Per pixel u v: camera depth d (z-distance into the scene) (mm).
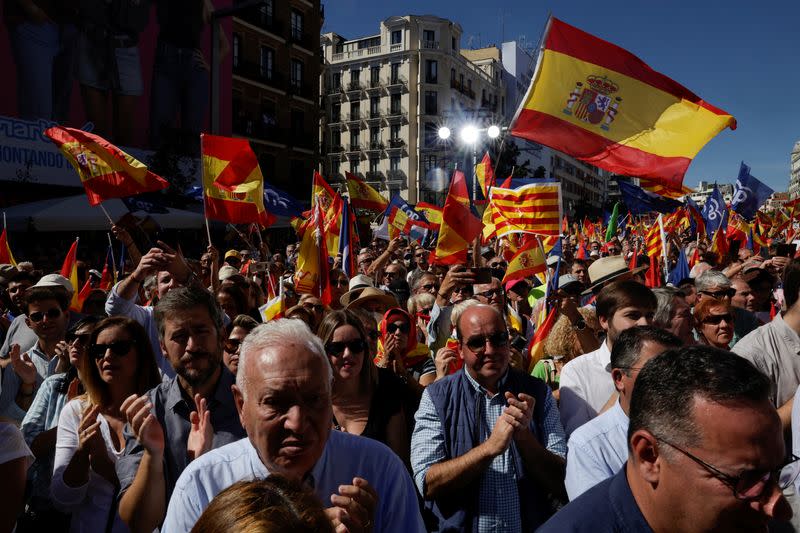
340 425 3303
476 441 3031
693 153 4844
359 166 64438
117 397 3066
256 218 7191
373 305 5184
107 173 6305
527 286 7066
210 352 2910
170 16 24391
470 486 2922
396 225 14250
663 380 1455
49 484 3119
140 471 2396
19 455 2436
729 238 13289
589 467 2428
